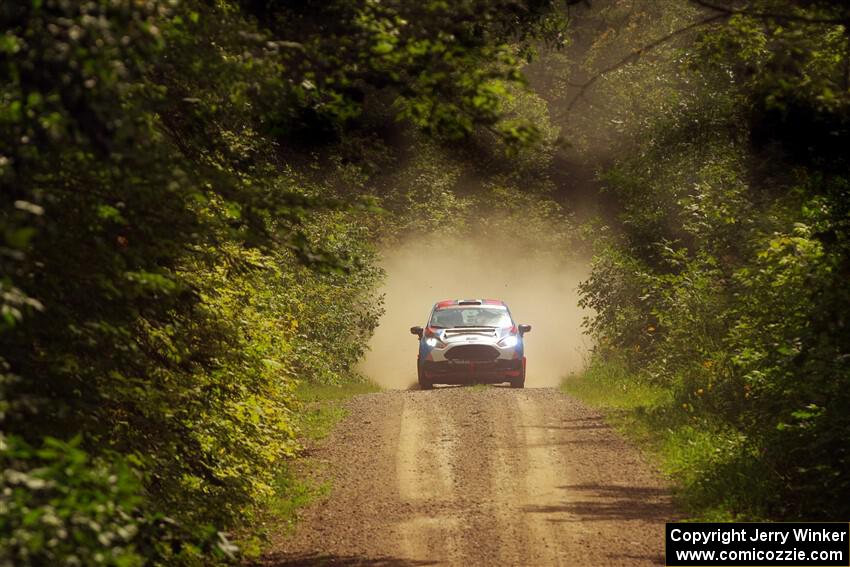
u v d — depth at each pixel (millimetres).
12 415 18641
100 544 16781
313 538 35562
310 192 74562
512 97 25203
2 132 18375
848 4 31172
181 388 27859
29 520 15414
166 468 27062
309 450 53781
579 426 58125
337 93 26906
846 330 35656
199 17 23000
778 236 45594
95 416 22656
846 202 40875
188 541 22469
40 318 20984
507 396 71125
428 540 34656
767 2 31719
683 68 42031
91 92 17141
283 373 47062
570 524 36156
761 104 51969
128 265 22703
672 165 77688
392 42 24031
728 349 53969
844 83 36906
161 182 20391
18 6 17266
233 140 32781
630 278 77312
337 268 24328
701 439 48250
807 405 38781
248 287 37781
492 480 44781
